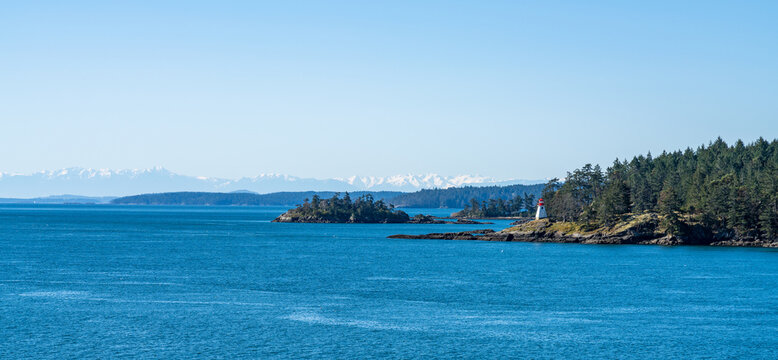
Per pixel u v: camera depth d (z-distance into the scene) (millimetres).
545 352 71812
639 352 71938
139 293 106250
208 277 127250
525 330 81250
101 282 118750
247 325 82875
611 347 73750
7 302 96688
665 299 103250
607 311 93250
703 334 79625
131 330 79688
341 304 97562
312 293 107750
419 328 82062
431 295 106312
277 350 71812
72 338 75688
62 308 92562
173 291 108750
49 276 126500
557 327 82938
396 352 71438
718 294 108375
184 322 84312
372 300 101250
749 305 98250
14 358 67875
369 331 80250
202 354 70000
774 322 86125
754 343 75438
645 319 87812
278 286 115500
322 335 78188
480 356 70250
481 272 138500
